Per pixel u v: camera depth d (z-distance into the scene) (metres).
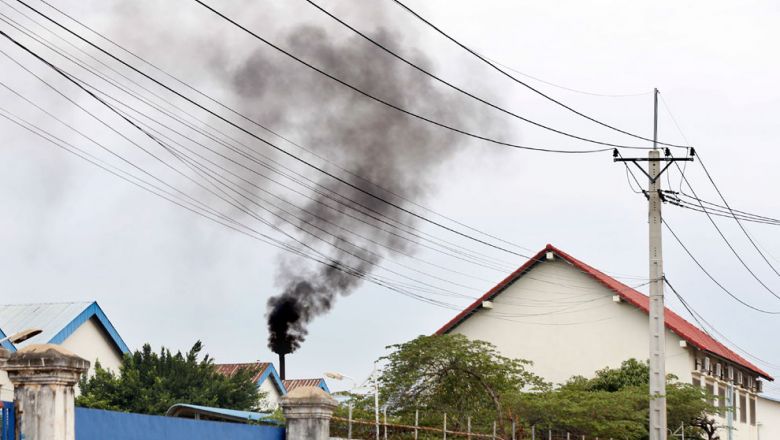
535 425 26.16
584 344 41.66
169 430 14.54
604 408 27.86
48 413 12.19
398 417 24.91
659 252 28.56
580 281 42.09
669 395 34.12
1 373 18.66
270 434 16.58
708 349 40.66
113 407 29.08
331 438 18.31
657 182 28.80
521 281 43.12
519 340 42.72
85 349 32.00
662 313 28.30
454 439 22.98
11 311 32.12
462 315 43.59
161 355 31.16
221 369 40.31
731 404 44.94
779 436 53.41
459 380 26.73
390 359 26.73
